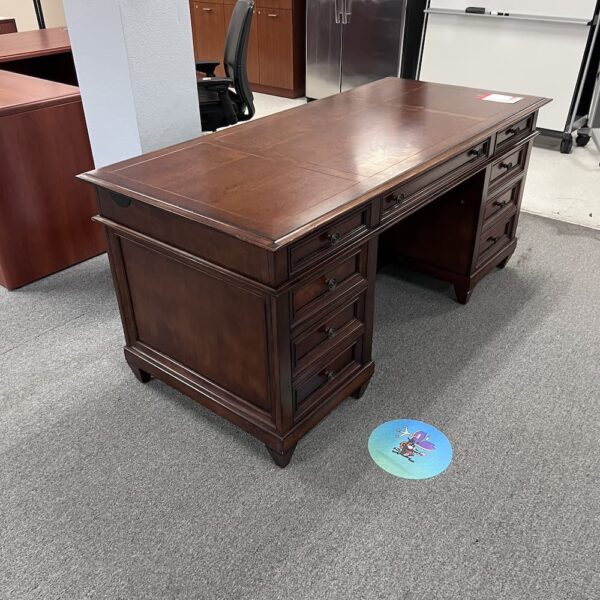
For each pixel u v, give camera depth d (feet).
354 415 5.84
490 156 6.61
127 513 4.82
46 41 10.97
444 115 6.68
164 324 5.52
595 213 9.98
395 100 7.31
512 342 6.88
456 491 5.00
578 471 5.18
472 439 5.54
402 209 5.34
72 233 8.38
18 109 7.20
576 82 11.78
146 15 5.81
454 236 7.30
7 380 6.32
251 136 6.06
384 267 8.56
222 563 4.42
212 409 5.53
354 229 4.81
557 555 4.45
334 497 4.96
